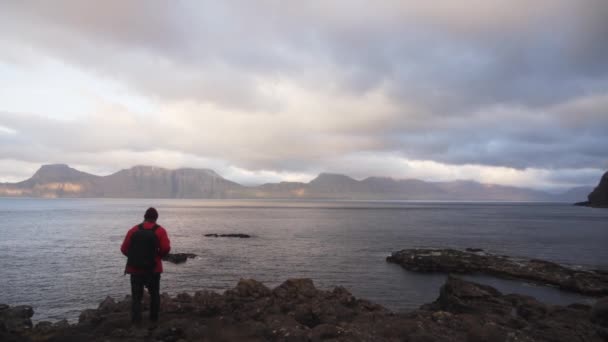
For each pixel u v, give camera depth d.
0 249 50.38
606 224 105.62
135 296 9.41
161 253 9.55
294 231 81.62
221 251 49.81
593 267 39.47
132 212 166.88
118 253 46.47
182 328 9.10
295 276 33.62
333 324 9.65
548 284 31.45
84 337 9.03
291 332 8.86
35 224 95.06
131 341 8.40
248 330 9.15
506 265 36.34
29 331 10.02
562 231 82.88
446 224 105.94
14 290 27.94
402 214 172.88
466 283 17.36
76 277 32.50
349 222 113.56
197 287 29.14
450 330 9.72
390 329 9.33
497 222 115.25
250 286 13.34
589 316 11.92
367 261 42.03
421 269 37.09
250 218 133.50
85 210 186.50
